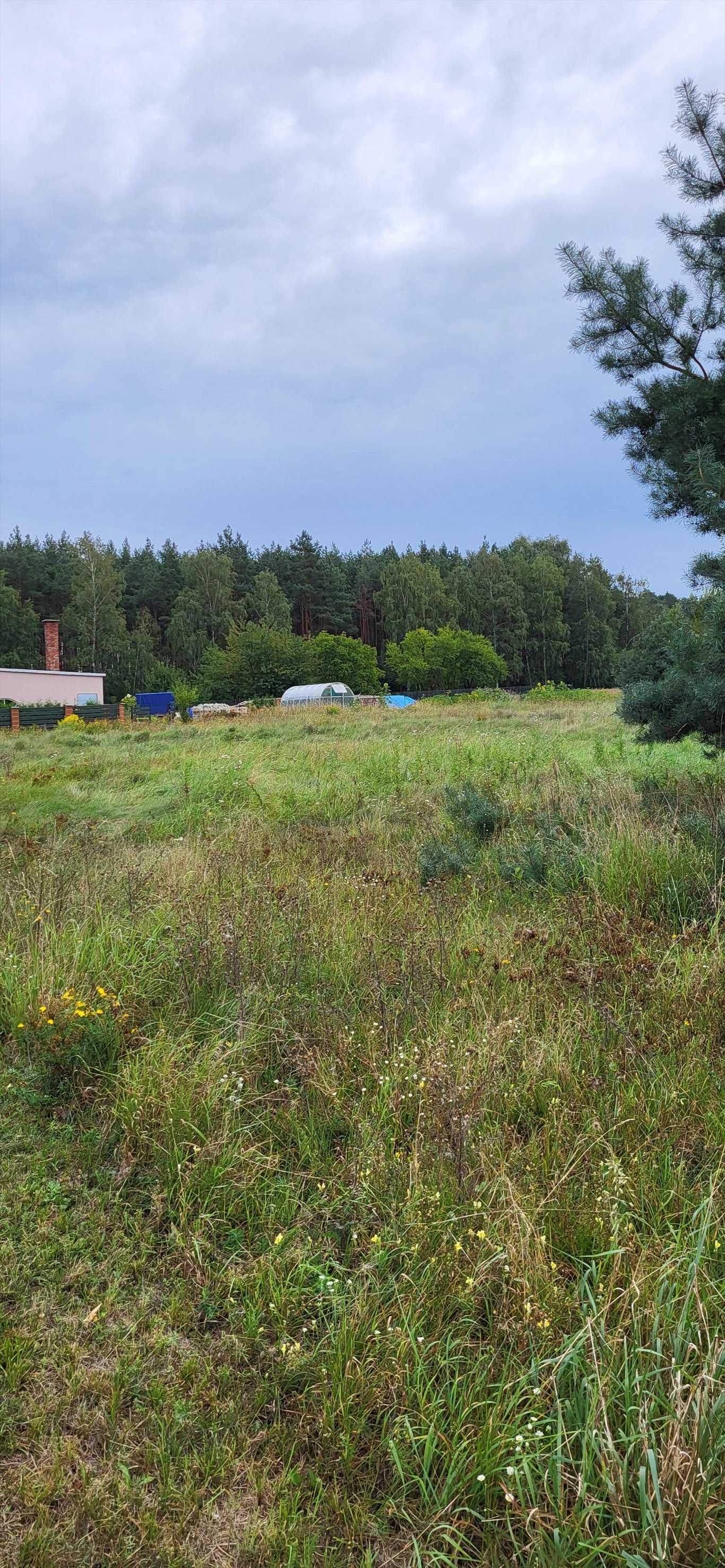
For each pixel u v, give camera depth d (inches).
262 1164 119.3
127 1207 114.7
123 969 169.5
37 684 1785.2
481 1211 104.1
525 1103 131.7
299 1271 101.0
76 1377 88.0
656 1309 86.0
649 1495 71.7
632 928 185.8
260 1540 72.9
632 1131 121.6
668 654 255.6
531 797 331.6
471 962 179.3
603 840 245.1
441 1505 74.8
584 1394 80.7
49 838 318.0
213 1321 97.9
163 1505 76.1
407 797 372.8
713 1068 137.3
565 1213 106.6
